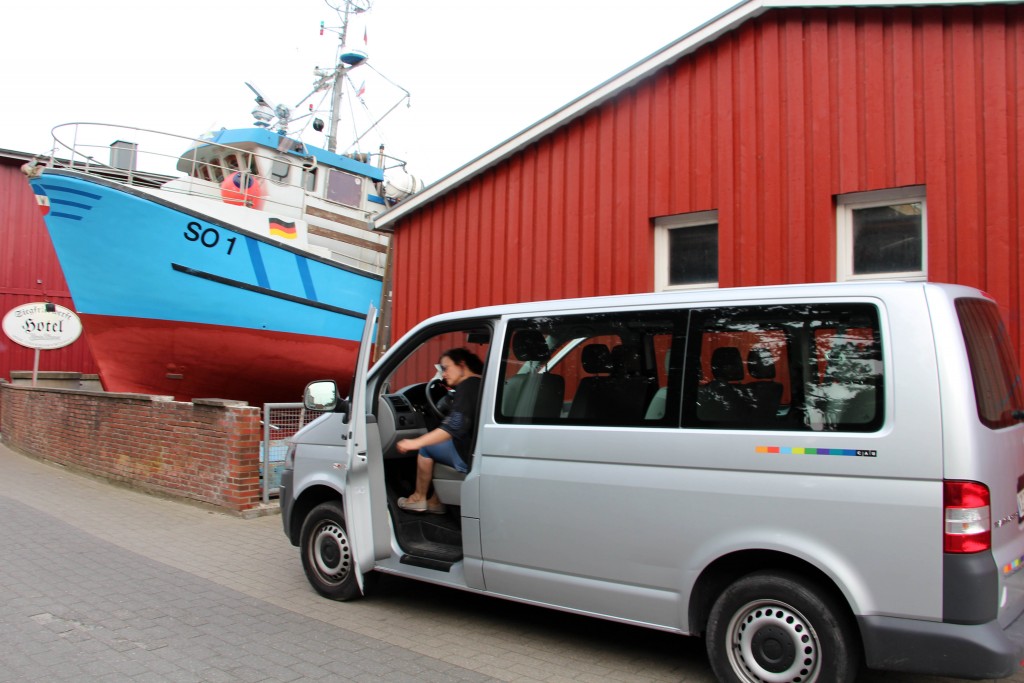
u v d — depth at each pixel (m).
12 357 18.25
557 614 5.10
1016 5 5.89
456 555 4.80
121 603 5.26
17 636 4.57
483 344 5.20
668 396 3.86
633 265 7.94
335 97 16.66
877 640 3.17
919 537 3.12
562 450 4.12
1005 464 3.29
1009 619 3.17
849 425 3.35
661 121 7.80
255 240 13.03
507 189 9.24
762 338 3.67
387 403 5.38
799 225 6.79
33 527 7.64
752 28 7.17
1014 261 5.76
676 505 3.71
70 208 12.15
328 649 4.41
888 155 6.37
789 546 3.39
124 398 10.09
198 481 8.76
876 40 6.48
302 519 5.64
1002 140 5.88
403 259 10.52
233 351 13.21
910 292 3.37
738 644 3.55
